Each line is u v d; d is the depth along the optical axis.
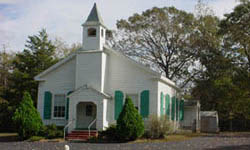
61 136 22.81
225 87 36.25
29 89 35.50
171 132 24.83
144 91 24.16
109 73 25.28
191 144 18.84
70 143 19.84
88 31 25.53
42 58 37.16
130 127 20.20
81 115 25.59
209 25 39.78
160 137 22.30
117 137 21.00
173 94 30.33
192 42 39.59
